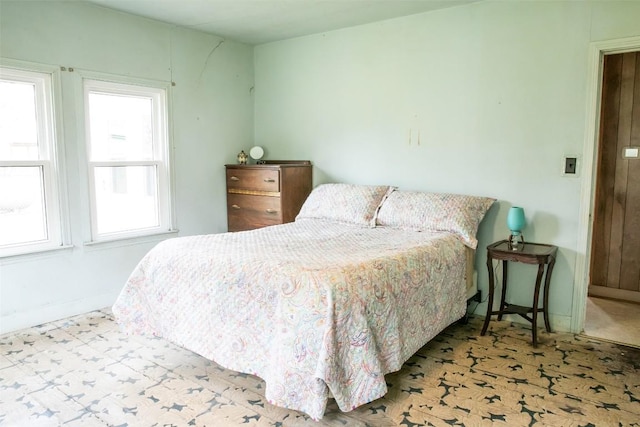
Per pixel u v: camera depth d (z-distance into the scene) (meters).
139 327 2.84
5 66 3.11
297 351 2.04
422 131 3.85
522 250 3.12
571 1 3.10
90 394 2.40
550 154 3.28
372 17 3.88
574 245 3.23
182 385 2.50
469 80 3.57
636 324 3.43
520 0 3.29
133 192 4.00
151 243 4.11
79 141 3.56
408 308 2.51
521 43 3.32
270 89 4.85
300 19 3.93
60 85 3.40
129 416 2.20
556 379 2.55
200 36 4.36
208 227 4.60
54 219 3.46
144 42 3.91
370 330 2.14
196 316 2.54
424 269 2.69
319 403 1.96
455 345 3.04
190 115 4.34
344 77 4.27
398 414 2.20
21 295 3.30
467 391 2.42
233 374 2.63
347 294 2.08
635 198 3.90
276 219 4.32
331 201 3.95
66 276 3.54
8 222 3.26
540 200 3.35
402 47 3.89
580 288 3.23
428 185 3.87
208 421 2.15
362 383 2.06
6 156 3.22
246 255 2.57
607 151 3.97
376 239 3.12
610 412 2.21
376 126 4.12
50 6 3.31
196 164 4.43
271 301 2.22
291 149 4.76
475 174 3.62
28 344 3.04
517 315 3.50
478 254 3.64
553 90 3.23
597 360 2.80
